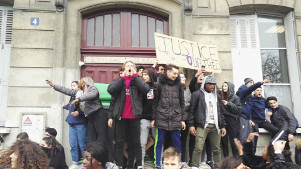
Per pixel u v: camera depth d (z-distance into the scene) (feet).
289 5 23.72
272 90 23.63
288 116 18.63
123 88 14.96
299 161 17.11
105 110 16.70
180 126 15.26
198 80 18.48
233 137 17.58
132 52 22.70
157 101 15.58
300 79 23.21
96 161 10.03
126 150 16.60
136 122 14.80
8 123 19.75
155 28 23.48
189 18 22.44
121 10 23.30
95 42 22.79
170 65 15.78
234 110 17.34
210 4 23.00
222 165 9.16
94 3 22.41
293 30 23.81
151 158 18.03
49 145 15.33
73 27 21.83
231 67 22.12
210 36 22.44
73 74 21.16
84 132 17.02
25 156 8.04
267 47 24.36
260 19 24.56
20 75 20.49
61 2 21.49
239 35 24.26
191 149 17.56
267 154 9.87
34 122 19.80
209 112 16.46
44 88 20.44
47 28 21.31
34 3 21.54
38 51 20.95
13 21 21.16
